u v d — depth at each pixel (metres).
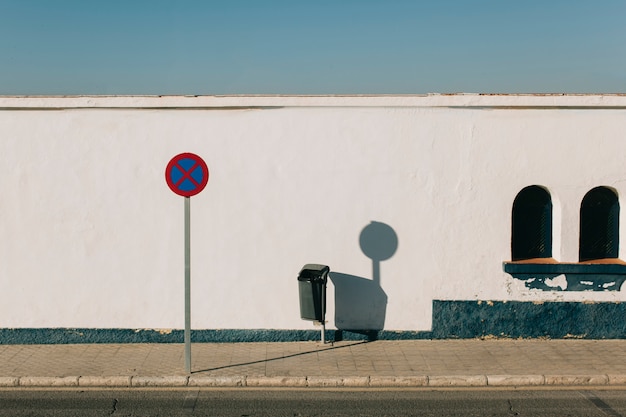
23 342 10.34
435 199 10.21
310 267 10.00
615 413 7.77
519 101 9.96
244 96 10.03
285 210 10.23
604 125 10.03
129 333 10.36
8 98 9.95
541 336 10.35
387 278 10.34
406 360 9.48
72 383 8.77
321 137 10.13
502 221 10.22
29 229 10.21
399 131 10.12
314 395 8.42
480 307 10.34
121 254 10.27
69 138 10.11
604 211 10.53
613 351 9.80
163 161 10.16
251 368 9.16
